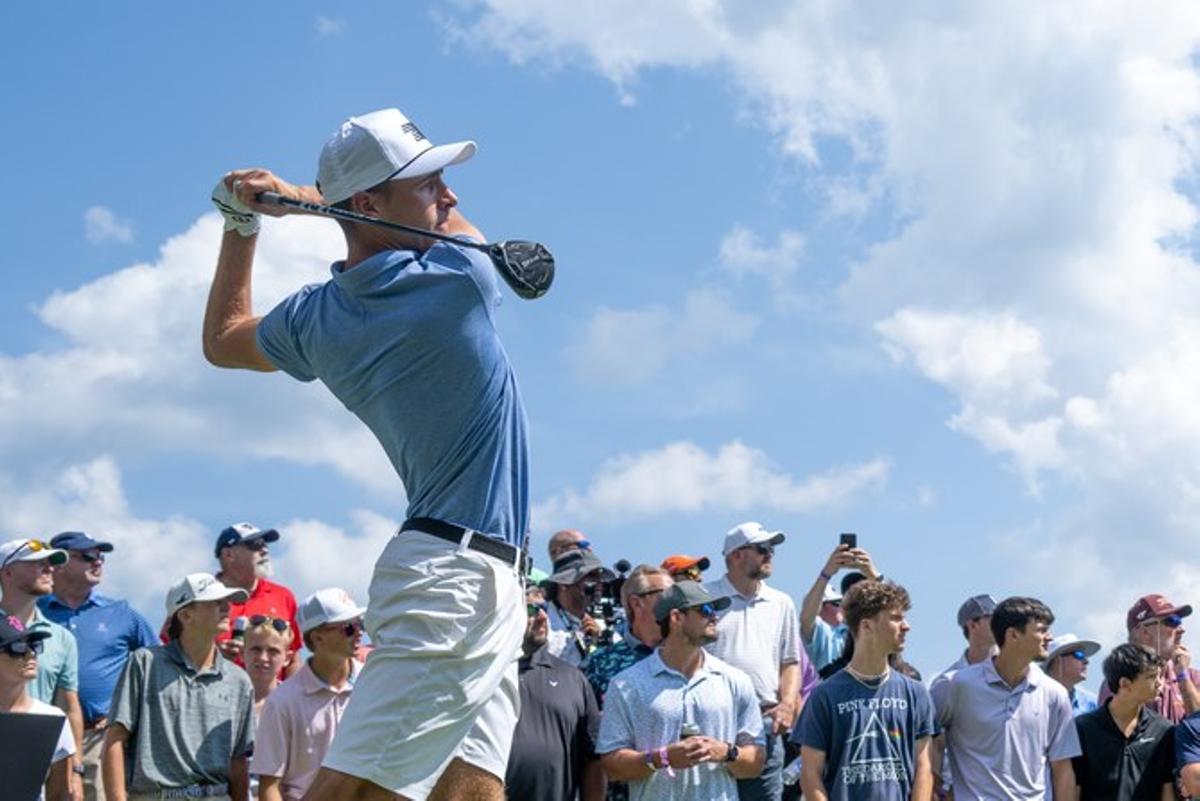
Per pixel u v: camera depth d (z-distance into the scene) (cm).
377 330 428
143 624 1048
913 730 908
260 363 470
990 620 1036
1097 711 1011
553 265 435
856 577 1200
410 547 424
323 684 877
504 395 435
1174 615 1148
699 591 899
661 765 861
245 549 1083
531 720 875
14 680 841
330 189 441
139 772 882
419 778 416
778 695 1034
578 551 1073
